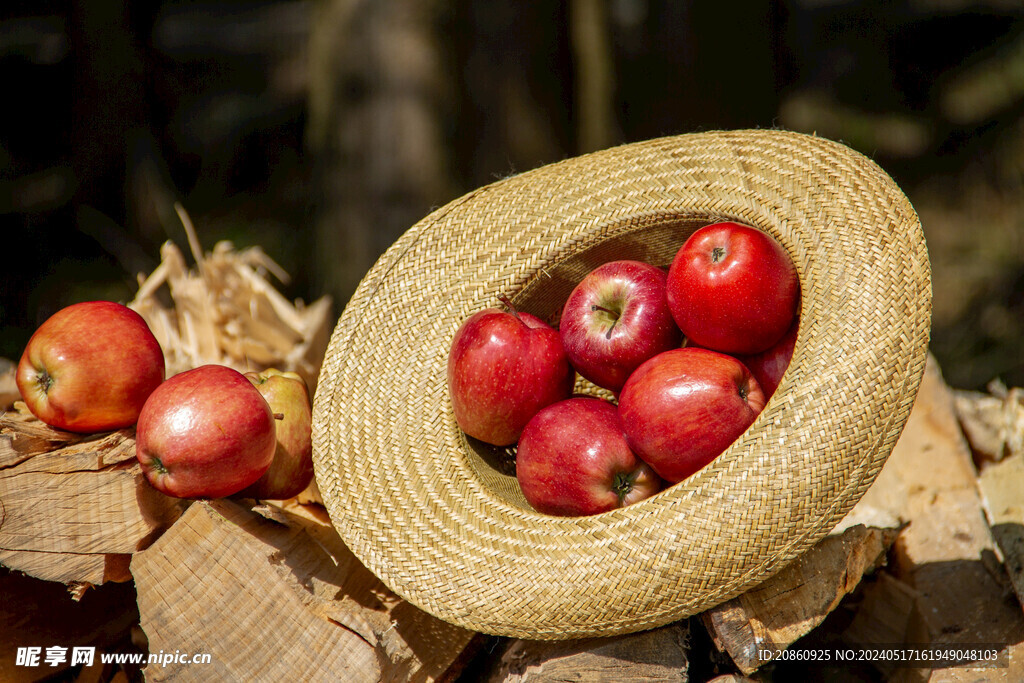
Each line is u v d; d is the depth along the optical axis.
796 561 1.58
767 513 1.38
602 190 1.82
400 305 1.86
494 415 1.69
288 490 1.92
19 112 6.25
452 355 1.72
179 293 2.80
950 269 5.91
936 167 6.56
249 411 1.65
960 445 2.36
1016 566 1.87
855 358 1.41
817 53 7.22
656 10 5.58
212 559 1.64
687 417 1.49
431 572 1.56
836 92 7.07
